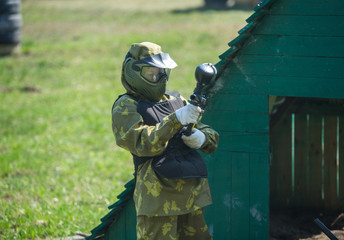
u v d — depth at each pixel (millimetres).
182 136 7082
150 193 7043
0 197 13836
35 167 16250
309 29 8266
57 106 24562
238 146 8883
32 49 39000
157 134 6664
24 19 54844
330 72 8297
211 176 9047
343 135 11469
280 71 8492
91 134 20344
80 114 23094
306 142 11781
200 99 6664
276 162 12000
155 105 7172
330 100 11414
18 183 14703
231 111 8812
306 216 11414
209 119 8914
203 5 59562
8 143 18859
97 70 32281
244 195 8961
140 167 7246
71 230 11391
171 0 68812
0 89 28156
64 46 39812
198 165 7156
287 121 11859
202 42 38062
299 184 11922
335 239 7562
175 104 7371
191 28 43750
